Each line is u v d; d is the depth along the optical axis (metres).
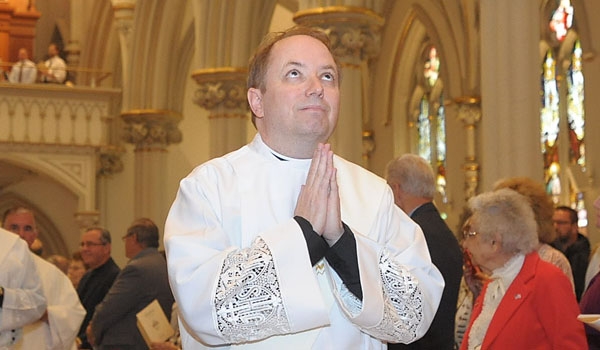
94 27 22.30
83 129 19.20
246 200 2.54
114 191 21.52
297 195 2.57
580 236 7.82
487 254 4.42
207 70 14.71
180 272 2.38
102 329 7.35
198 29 15.00
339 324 2.50
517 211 4.41
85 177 19.20
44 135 18.94
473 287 5.35
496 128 7.57
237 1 14.66
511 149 7.48
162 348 6.60
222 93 14.70
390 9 21.58
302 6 11.24
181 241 2.42
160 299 7.38
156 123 19.12
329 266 2.49
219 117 14.88
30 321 5.54
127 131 19.25
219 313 2.30
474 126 18.75
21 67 19.28
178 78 19.36
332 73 2.60
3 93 18.78
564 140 17.02
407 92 21.91
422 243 2.71
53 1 24.34
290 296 2.30
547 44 17.50
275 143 2.62
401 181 5.07
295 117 2.55
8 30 22.94
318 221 2.40
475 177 18.69
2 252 5.49
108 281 9.01
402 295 2.50
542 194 5.06
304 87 2.55
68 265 12.04
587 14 15.94
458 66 19.08
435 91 21.23
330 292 2.51
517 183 5.12
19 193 20.73
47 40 24.30
